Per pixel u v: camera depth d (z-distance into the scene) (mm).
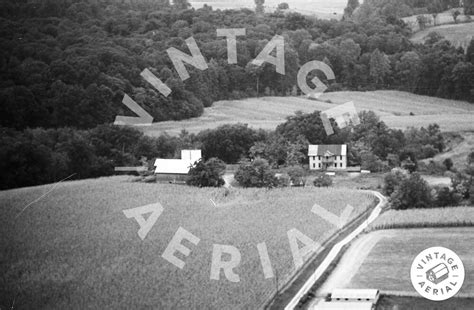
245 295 79188
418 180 107688
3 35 154000
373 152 128625
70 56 146625
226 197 112688
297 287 81125
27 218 103938
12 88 136250
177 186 117438
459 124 141125
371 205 108188
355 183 119188
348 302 75250
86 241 96688
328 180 118812
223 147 129625
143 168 125750
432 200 106938
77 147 123188
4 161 116625
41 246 95375
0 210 105438
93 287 84250
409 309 75562
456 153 130000
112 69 143875
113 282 85062
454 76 156125
